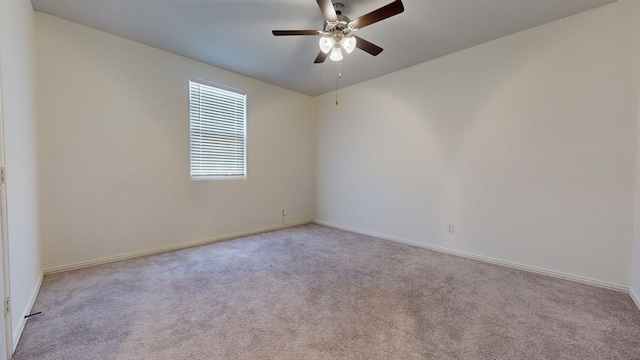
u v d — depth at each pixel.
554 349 1.50
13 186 1.63
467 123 3.07
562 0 2.19
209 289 2.23
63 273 2.51
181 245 3.38
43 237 2.46
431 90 3.38
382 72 3.77
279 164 4.47
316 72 3.79
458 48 3.05
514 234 2.77
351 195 4.38
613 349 1.50
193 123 3.48
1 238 1.38
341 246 3.51
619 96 2.22
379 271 2.65
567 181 2.46
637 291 2.03
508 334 1.64
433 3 2.23
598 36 2.29
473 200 3.05
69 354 1.44
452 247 3.22
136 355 1.44
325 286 2.30
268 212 4.35
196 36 2.84
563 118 2.47
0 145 1.40
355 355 1.45
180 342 1.55
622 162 2.22
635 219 2.15
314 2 2.25
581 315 1.85
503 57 2.79
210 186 3.64
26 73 2.04
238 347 1.51
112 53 2.80
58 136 2.52
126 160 2.93
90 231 2.72
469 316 1.84
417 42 2.91
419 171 3.52
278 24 2.60
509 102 2.77
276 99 4.38
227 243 3.60
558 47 2.48
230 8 2.35
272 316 1.83
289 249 3.35
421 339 1.59
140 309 1.90
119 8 2.36
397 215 3.77
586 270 2.39
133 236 2.99
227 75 3.75
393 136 3.79
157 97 3.13
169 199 3.26
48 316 1.80
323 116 4.80
